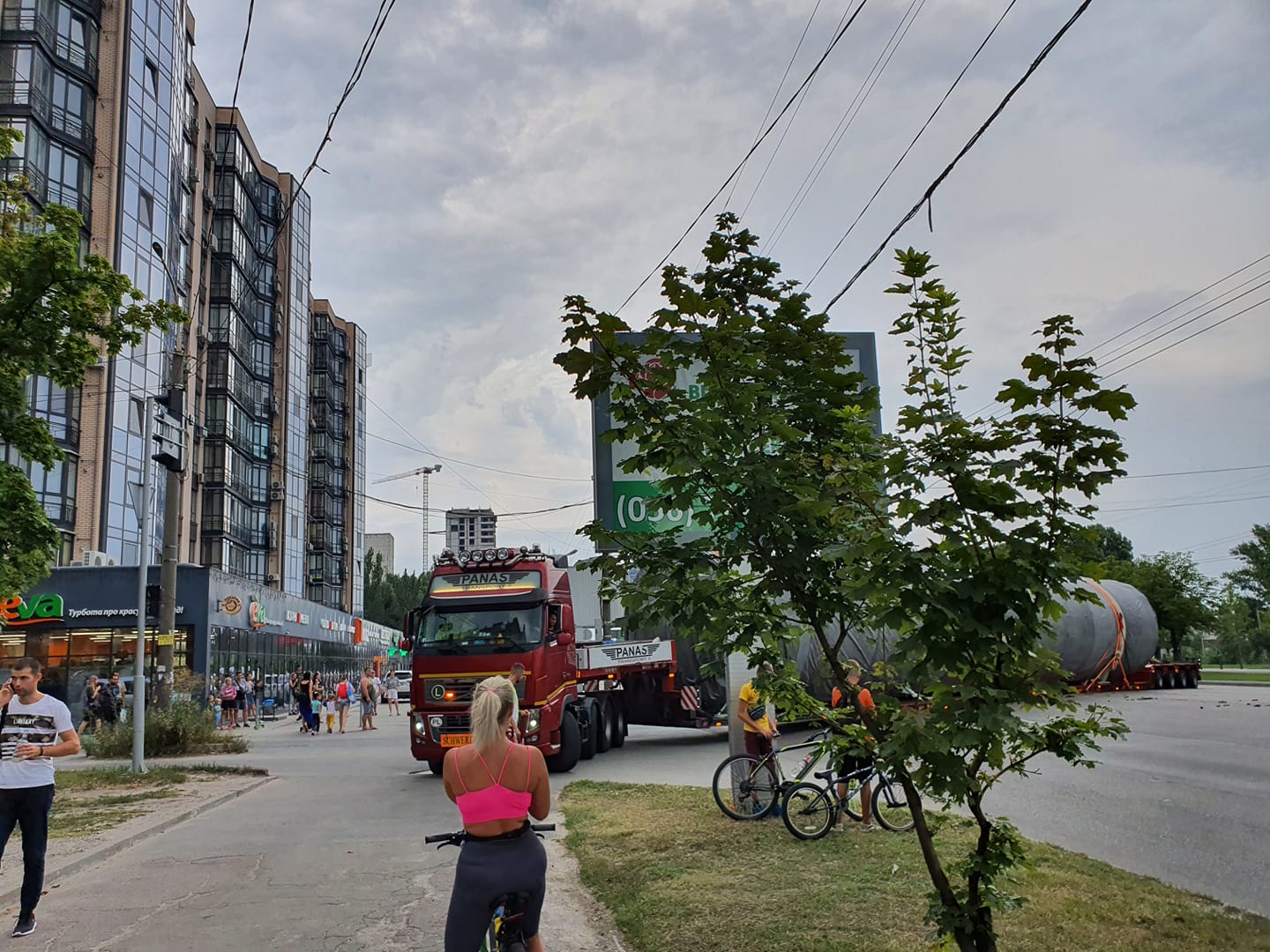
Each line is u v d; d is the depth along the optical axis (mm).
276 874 8758
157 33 44562
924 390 4594
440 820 11812
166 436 19984
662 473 6289
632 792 12992
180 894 8078
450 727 16531
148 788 15305
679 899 7090
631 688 22312
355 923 7043
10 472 11227
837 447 4816
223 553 57688
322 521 87625
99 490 37969
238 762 20281
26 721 7020
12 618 34250
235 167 60688
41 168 36906
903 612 4105
